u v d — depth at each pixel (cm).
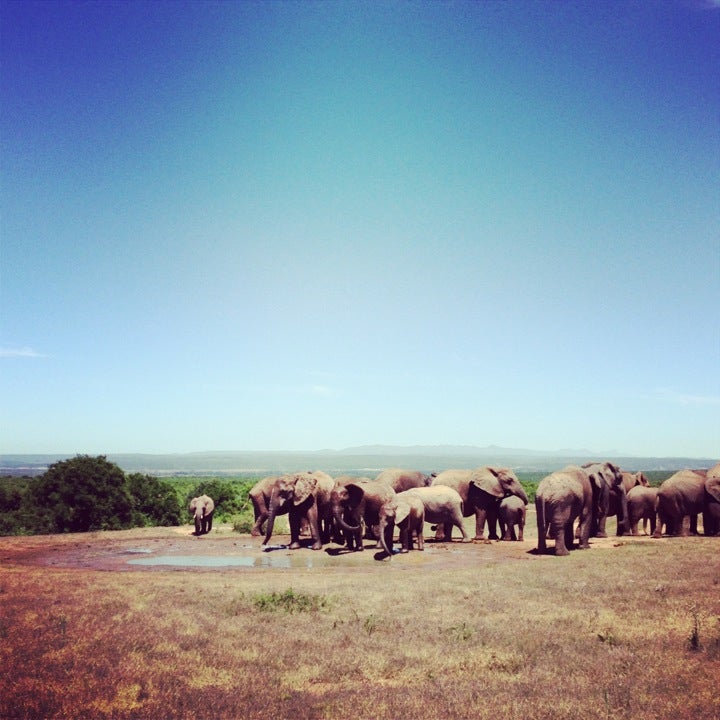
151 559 2539
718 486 2986
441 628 1325
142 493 4300
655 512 3256
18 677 985
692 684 940
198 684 981
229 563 2423
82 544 3023
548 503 2548
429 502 3042
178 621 1370
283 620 1406
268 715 848
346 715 842
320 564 2375
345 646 1205
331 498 2769
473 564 2331
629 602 1537
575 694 916
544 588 1747
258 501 3281
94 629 1290
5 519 3769
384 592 1719
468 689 954
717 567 1991
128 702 885
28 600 1595
